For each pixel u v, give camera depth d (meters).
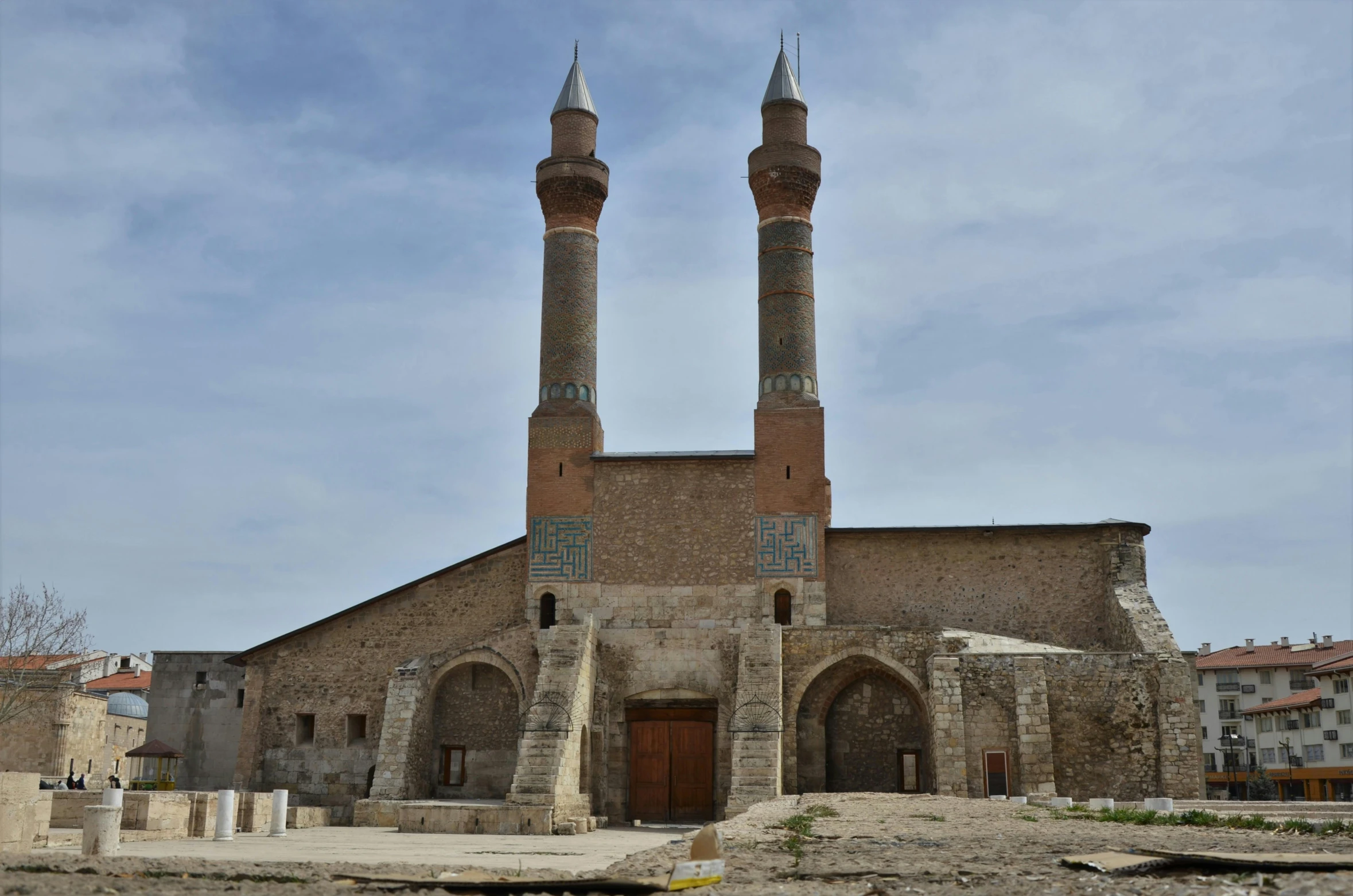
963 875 13.37
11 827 18.41
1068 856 14.77
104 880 12.07
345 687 42.41
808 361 43.31
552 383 43.56
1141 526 41.50
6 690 61.81
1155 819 22.64
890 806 28.56
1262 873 12.46
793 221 44.22
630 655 40.31
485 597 42.59
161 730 51.50
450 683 41.50
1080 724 35.97
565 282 44.22
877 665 38.53
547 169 44.88
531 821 31.05
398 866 15.27
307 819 33.97
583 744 37.34
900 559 42.16
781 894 11.70
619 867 15.48
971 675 36.53
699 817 38.88
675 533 41.81
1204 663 104.56
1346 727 87.44
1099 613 41.12
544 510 42.31
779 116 44.81
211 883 12.33
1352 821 20.92
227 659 43.28
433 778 40.66
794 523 41.59
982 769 35.69
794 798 32.06
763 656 37.16
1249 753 99.31
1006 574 41.72
